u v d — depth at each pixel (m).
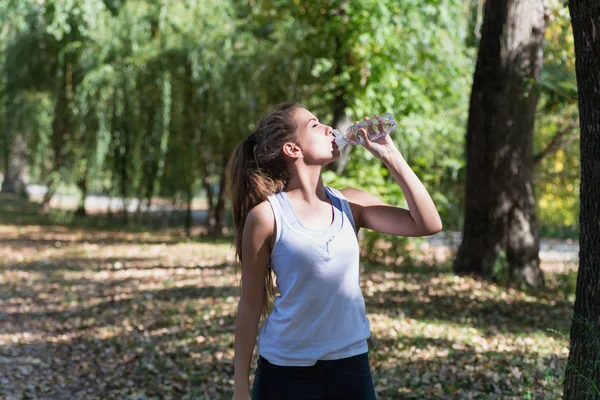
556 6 10.73
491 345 6.82
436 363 6.14
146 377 6.32
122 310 9.34
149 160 19.47
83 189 24.36
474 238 10.84
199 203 40.22
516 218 10.62
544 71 12.77
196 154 19.42
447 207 14.63
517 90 10.48
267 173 2.52
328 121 16.50
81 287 11.46
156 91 18.66
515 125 10.55
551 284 10.85
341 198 2.53
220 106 18.23
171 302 9.66
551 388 5.00
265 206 2.45
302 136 2.49
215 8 18.88
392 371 5.96
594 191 3.43
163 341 7.48
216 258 14.95
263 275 2.49
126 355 7.07
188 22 18.53
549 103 8.26
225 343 7.14
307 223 2.43
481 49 10.64
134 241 18.91
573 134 13.20
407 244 13.03
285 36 17.73
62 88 22.08
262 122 2.56
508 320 8.08
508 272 10.50
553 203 17.36
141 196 20.88
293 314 2.39
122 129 19.03
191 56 18.17
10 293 10.99
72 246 17.56
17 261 14.67
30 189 44.12
